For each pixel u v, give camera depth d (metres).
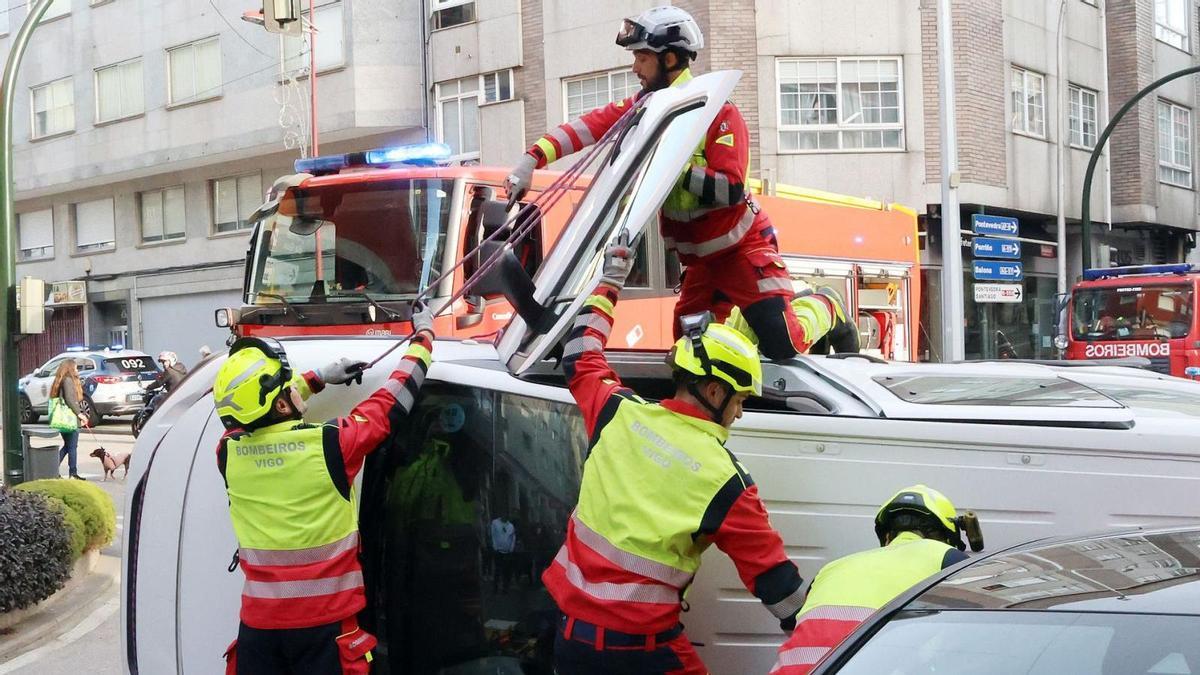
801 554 3.51
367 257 10.12
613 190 3.90
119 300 31.08
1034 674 2.23
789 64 21.98
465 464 3.78
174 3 28.12
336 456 3.55
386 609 3.77
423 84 25.06
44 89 31.55
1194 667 2.08
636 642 3.08
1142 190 27.42
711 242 4.43
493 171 10.15
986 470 3.44
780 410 3.95
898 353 14.39
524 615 3.63
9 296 12.84
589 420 3.35
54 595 9.45
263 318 10.42
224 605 3.88
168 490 4.03
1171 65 29.09
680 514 3.06
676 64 4.28
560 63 22.92
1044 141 24.62
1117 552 2.60
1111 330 19.78
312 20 23.91
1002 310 24.38
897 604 2.60
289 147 25.89
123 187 30.72
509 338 3.96
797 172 21.92
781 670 2.79
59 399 16.62
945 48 17.66
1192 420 3.50
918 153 22.14
